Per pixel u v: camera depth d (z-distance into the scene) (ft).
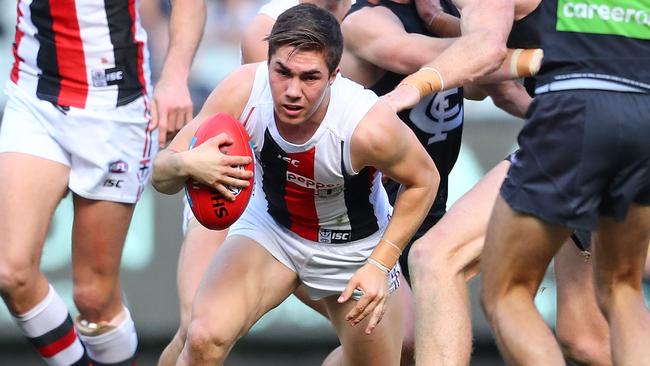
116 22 65.16
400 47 63.98
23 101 64.90
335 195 56.75
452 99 67.21
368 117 53.93
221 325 55.57
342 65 66.85
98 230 66.28
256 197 59.57
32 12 64.75
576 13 51.21
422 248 58.85
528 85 65.05
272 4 66.23
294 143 54.54
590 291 66.54
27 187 63.05
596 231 53.16
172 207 90.53
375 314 56.39
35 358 92.43
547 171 50.80
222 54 95.55
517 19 60.49
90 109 65.00
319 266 59.11
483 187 60.85
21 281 62.39
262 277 57.98
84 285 67.26
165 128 65.46
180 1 67.51
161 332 90.33
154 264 90.38
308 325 91.25
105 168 65.41
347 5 67.97
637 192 51.29
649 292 87.25
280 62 51.31
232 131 54.49
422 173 55.88
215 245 63.72
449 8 68.23
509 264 52.54
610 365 66.13
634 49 50.65
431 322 56.85
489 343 90.63
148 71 67.51
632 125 50.06
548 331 51.65
